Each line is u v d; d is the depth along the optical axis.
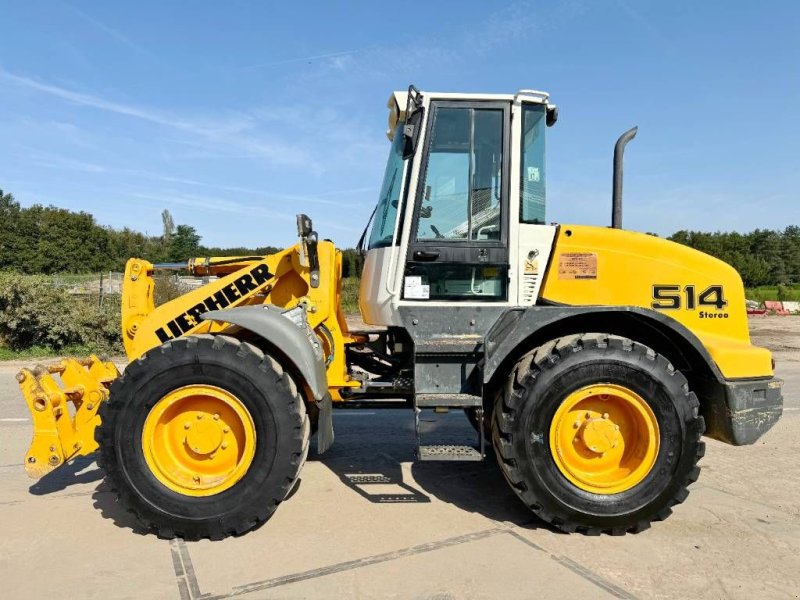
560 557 3.03
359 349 4.49
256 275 3.99
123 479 3.22
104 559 2.98
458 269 3.76
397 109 3.87
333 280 4.04
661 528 3.43
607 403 3.46
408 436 5.44
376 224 4.24
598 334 3.45
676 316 3.75
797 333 16.33
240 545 3.15
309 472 4.38
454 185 3.80
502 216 3.75
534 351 3.52
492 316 3.72
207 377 3.26
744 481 4.29
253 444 3.26
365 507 3.69
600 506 3.29
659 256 3.77
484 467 4.51
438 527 3.39
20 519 3.47
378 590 2.67
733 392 3.49
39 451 3.36
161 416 3.28
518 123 3.79
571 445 3.42
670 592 2.69
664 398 3.32
